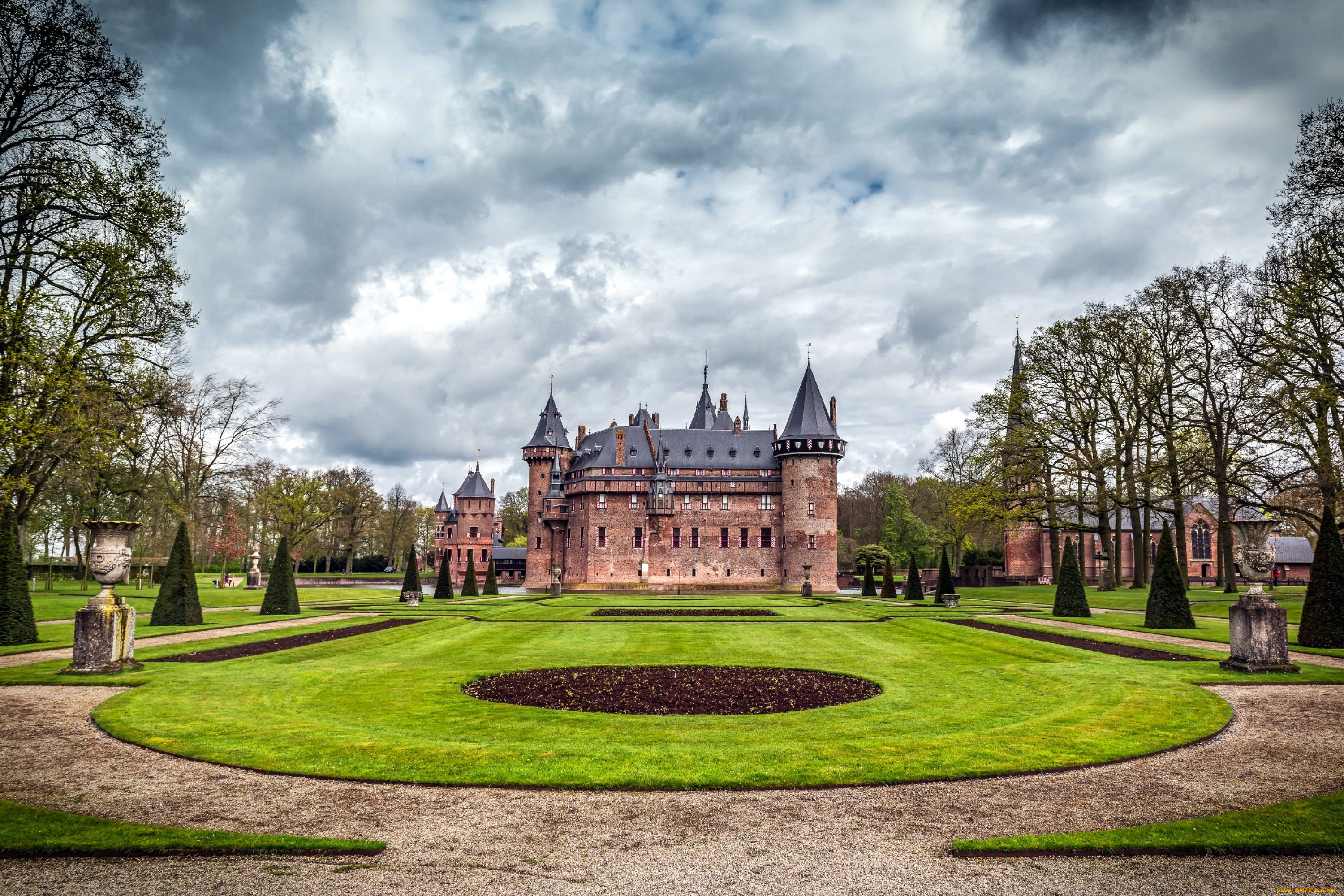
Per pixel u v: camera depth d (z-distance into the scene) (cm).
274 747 1145
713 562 8275
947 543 8431
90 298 2781
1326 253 2800
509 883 688
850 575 9012
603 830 822
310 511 7388
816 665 2030
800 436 7969
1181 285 3962
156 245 2778
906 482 10919
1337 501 2830
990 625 3072
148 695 1541
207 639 2528
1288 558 8706
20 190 2500
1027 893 670
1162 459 4756
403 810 882
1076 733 1233
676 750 1132
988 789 962
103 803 905
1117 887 682
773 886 683
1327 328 2977
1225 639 2481
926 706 1466
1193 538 7975
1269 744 1177
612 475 8231
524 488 14325
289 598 3775
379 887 679
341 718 1355
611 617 3694
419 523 12269
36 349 2533
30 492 2808
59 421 2680
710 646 2472
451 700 1526
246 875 705
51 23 2412
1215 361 3822
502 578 10519
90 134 2578
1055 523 4816
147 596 4522
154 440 4584
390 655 2206
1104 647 2300
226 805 901
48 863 733
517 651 2317
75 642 1798
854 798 929
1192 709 1401
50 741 1197
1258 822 831
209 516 6188
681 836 805
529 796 938
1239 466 3534
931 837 801
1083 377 4728
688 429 8712
